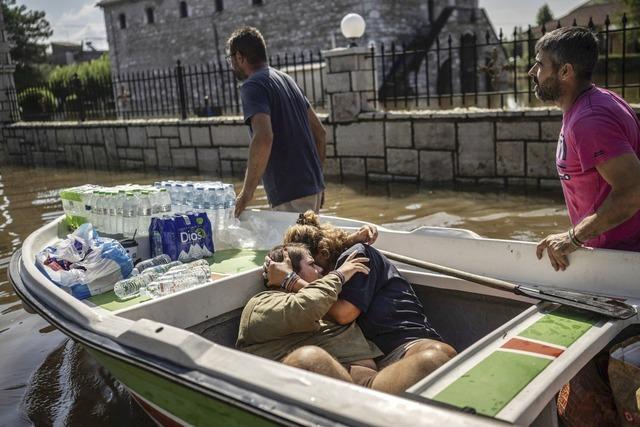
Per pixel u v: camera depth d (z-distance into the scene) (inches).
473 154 370.3
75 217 175.6
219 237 163.0
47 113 749.9
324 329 108.3
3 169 652.7
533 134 346.3
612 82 740.7
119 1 1476.4
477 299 123.7
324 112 458.0
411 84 1079.0
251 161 173.2
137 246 148.8
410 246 141.3
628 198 99.7
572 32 107.7
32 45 1951.3
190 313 118.2
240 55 181.9
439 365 92.9
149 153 558.6
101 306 121.8
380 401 67.4
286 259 115.2
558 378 77.9
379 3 1101.7
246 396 75.2
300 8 1179.3
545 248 116.8
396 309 110.7
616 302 101.0
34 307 119.3
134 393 111.6
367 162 417.4
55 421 131.0
